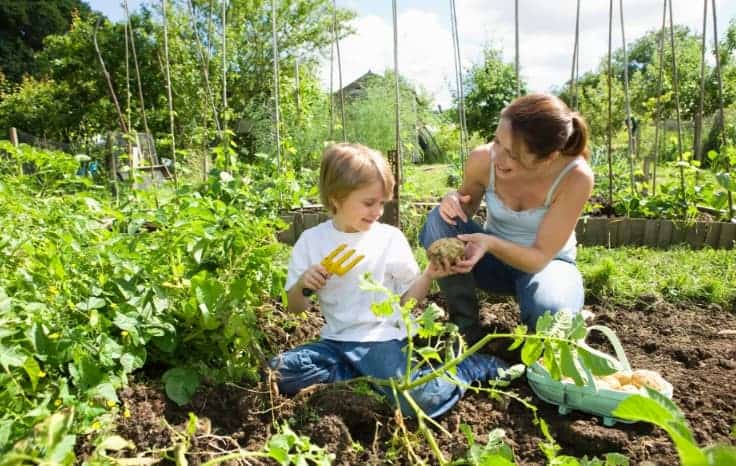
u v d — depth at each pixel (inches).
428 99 745.0
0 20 1220.5
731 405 83.0
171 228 98.2
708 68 686.5
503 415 81.7
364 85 677.9
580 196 92.2
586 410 79.0
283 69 689.6
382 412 79.2
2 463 47.4
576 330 63.6
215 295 83.4
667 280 135.9
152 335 81.6
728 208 191.0
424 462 67.1
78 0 1384.1
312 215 184.4
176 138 531.8
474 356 92.7
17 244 87.2
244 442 74.0
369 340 85.8
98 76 639.8
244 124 551.5
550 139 79.4
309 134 433.7
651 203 200.8
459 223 106.1
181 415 76.5
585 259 158.7
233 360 86.0
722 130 198.2
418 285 90.2
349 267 84.7
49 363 69.6
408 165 429.7
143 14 630.5
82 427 66.5
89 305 74.8
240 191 163.5
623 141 716.0
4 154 201.8
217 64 621.0
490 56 709.9
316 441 72.8
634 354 103.0
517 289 99.7
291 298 89.0
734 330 113.2
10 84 861.2
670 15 201.5
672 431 31.8
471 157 105.4
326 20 723.4
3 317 67.3
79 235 98.6
